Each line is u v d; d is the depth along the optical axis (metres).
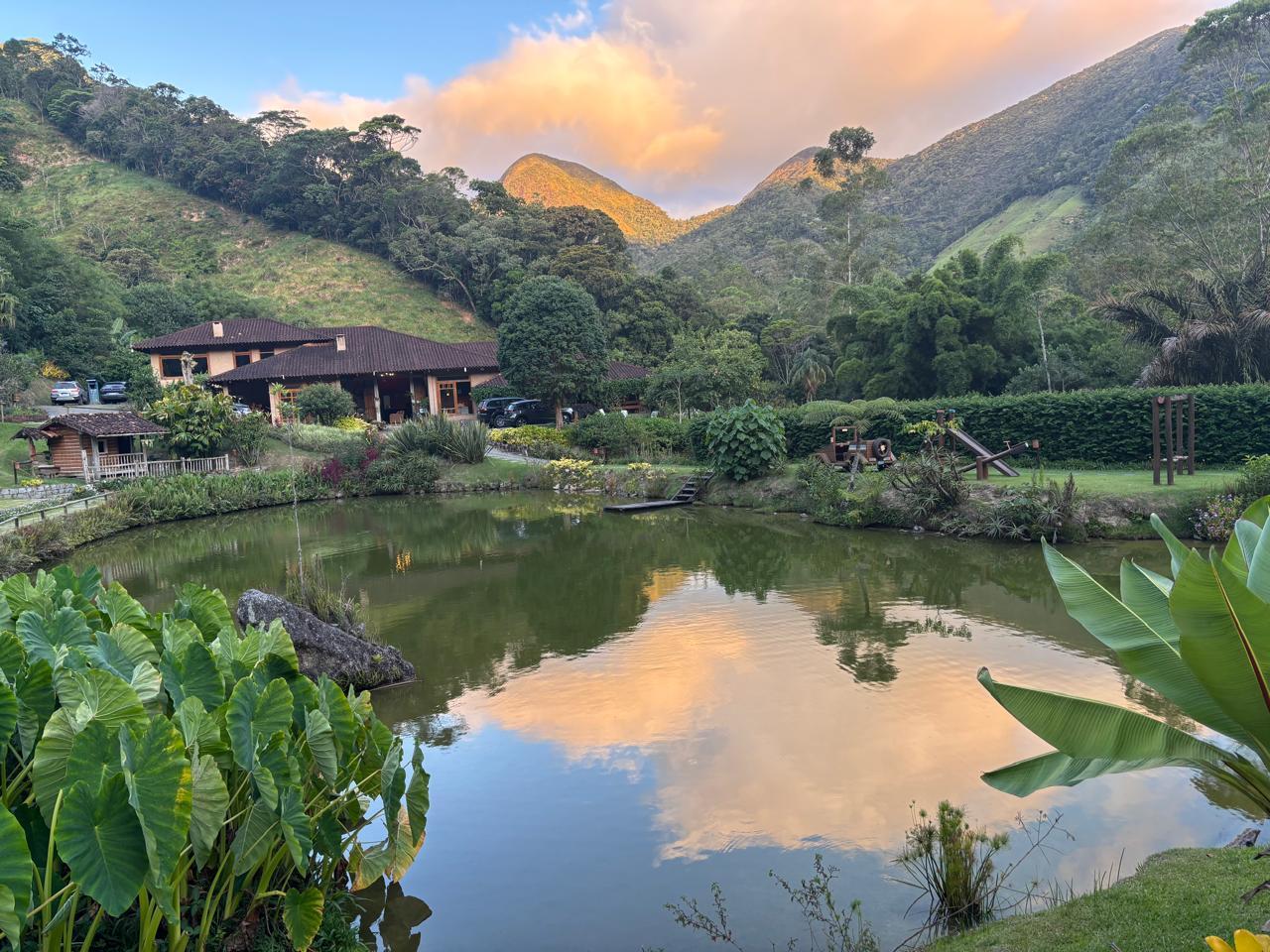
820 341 54.66
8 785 4.25
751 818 6.87
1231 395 22.33
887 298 46.91
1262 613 3.42
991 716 8.82
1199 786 7.10
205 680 5.23
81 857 3.47
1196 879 5.20
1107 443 24.31
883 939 5.18
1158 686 4.21
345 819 5.96
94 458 31.70
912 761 7.82
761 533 21.52
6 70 137.25
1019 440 25.89
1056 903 5.41
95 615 6.38
